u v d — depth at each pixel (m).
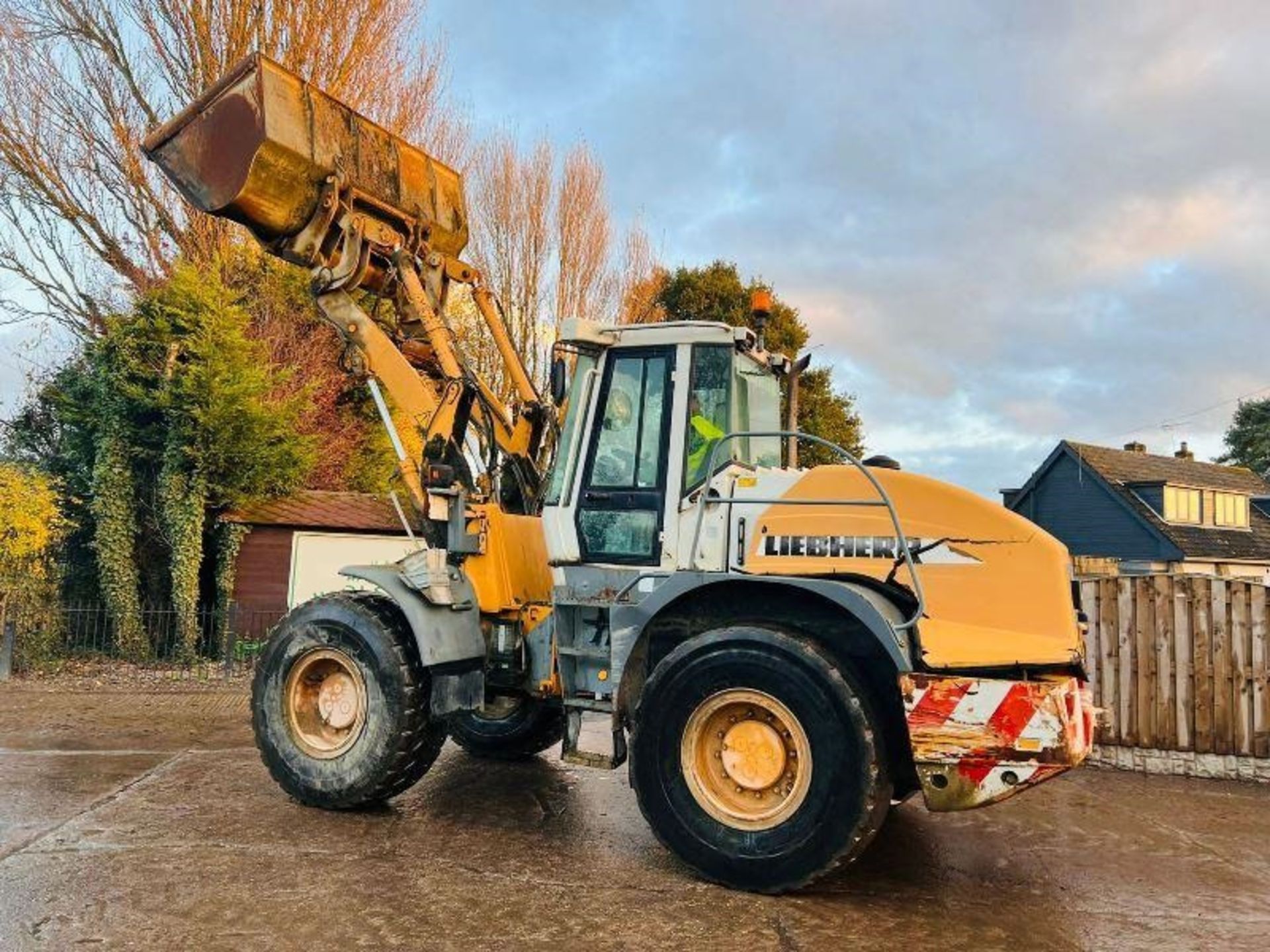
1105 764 7.15
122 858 4.21
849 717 3.95
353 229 5.61
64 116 15.18
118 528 11.25
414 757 5.07
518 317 19.66
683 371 4.94
